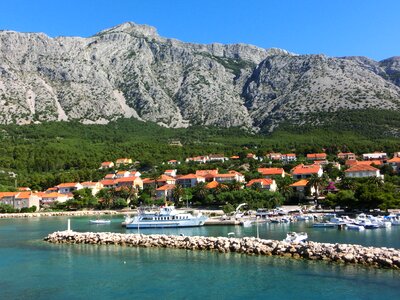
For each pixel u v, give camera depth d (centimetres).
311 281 5244
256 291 4975
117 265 6506
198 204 16975
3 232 11481
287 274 5584
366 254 5956
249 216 13050
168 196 19538
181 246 7694
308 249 6488
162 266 6300
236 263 6288
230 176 19800
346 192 13262
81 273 6084
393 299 4556
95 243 8638
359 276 5353
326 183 16250
